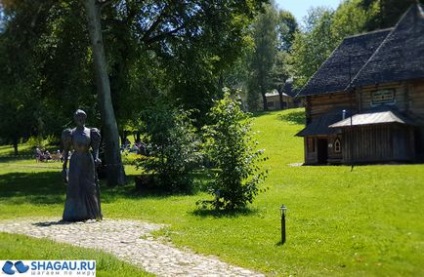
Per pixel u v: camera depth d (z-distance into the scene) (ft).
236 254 42.06
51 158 195.93
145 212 62.34
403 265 40.24
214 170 63.16
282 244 45.09
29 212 63.46
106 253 37.52
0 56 97.66
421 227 50.60
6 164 173.27
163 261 38.68
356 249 43.45
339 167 104.78
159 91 123.34
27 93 101.81
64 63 107.04
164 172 82.74
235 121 62.49
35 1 99.60
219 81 137.80
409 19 133.80
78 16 103.24
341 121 127.95
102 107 98.17
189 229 50.96
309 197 69.36
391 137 120.37
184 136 83.30
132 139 274.36
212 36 111.55
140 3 114.42
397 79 125.29
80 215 55.01
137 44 111.04
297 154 161.58
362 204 62.13
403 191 69.21
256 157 63.05
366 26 243.81
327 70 149.38
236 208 62.34
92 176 56.03
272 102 447.83
